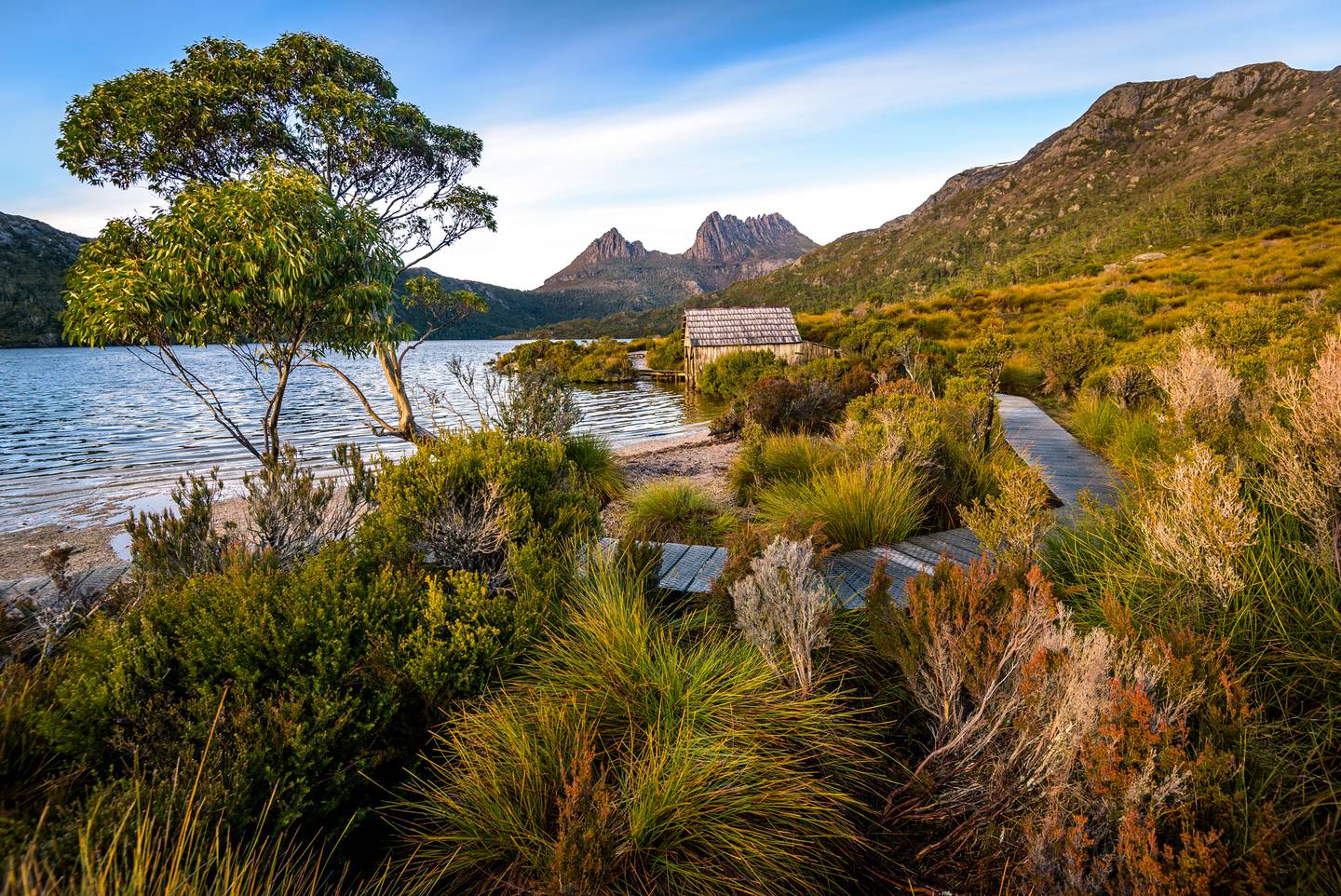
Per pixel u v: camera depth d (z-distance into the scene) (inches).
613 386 1401.3
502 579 152.3
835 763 95.2
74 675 90.9
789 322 1425.9
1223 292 1151.0
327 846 89.9
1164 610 107.7
